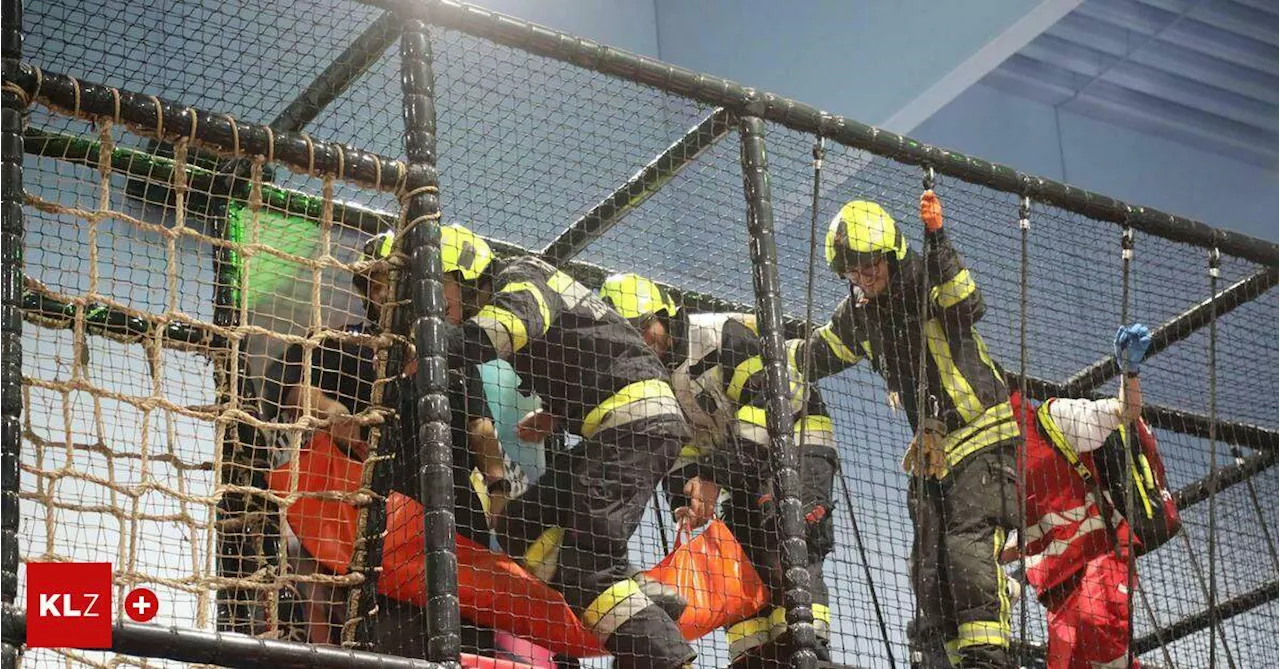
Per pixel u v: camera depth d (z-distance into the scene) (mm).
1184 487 5707
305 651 2914
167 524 4941
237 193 4578
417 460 3459
